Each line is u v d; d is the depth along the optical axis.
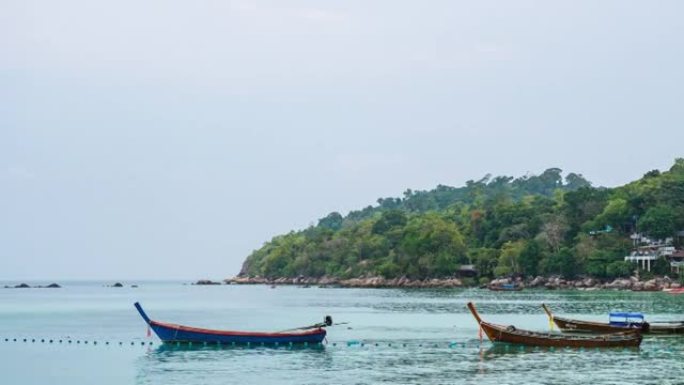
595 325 93.94
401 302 189.38
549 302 174.88
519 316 134.62
